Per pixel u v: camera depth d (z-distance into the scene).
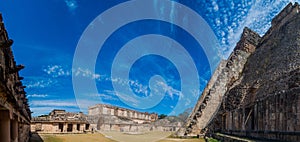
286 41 29.09
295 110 17.09
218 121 37.81
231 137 24.52
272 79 24.92
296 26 29.09
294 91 17.55
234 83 39.56
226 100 36.62
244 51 46.00
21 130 18.95
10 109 10.33
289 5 34.62
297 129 16.64
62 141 33.19
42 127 44.91
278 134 18.95
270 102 20.81
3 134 10.22
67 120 47.75
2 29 8.25
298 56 23.89
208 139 32.44
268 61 30.92
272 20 39.06
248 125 25.75
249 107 26.61
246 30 48.28
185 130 41.88
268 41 36.91
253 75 33.62
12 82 10.28
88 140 34.62
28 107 25.16
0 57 7.46
